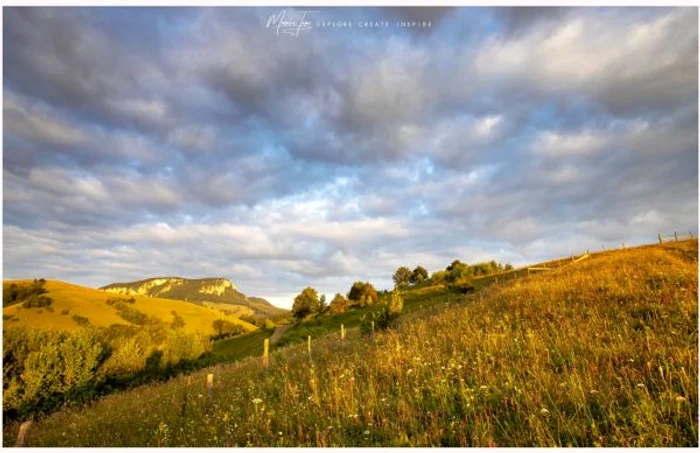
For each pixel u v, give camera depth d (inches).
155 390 768.3
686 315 372.8
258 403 359.3
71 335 983.6
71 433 441.7
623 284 617.6
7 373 800.9
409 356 408.2
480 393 273.7
